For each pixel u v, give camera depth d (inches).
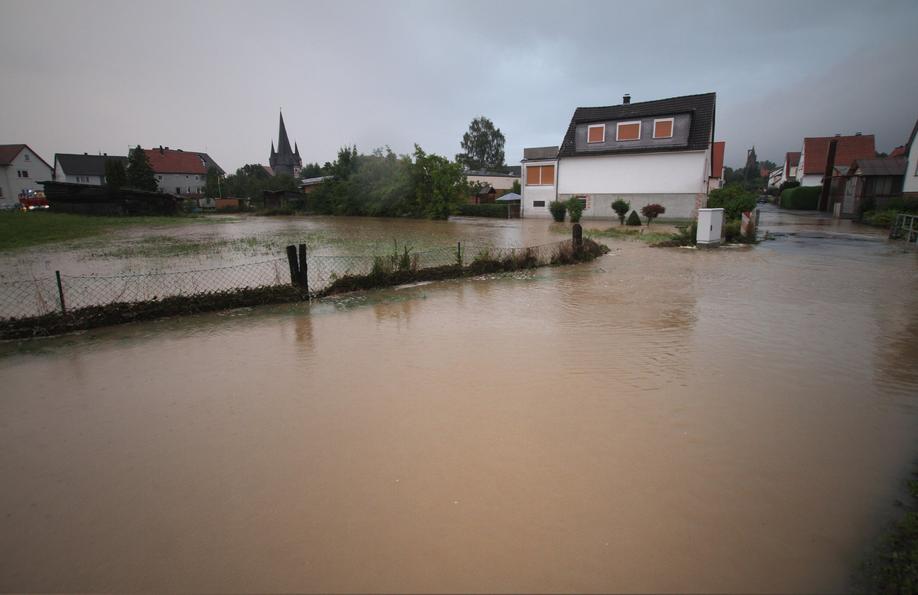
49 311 299.1
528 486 127.2
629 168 1205.7
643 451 143.4
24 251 655.8
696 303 328.2
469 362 217.6
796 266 479.8
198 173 3041.3
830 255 557.3
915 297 341.4
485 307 323.3
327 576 100.1
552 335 257.9
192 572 102.3
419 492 125.6
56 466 142.6
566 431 154.9
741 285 388.5
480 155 3528.5
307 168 3622.0
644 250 616.4
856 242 689.0
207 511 121.0
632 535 110.1
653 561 102.9
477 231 968.9
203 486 130.8
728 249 617.9
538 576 99.2
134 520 118.6
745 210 774.5
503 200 1702.8
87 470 140.1
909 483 129.4
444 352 232.1
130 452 148.7
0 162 2319.1
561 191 1312.7
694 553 105.2
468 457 140.8
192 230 1061.1
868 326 270.5
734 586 97.1
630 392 184.2
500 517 116.0
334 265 489.1
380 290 381.7
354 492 126.3
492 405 173.8
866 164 1091.9
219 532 113.7
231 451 147.4
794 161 2496.3
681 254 575.5
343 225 1242.0
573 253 505.0
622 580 98.2
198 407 177.9
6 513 122.6
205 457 144.6
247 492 127.6
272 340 257.3
